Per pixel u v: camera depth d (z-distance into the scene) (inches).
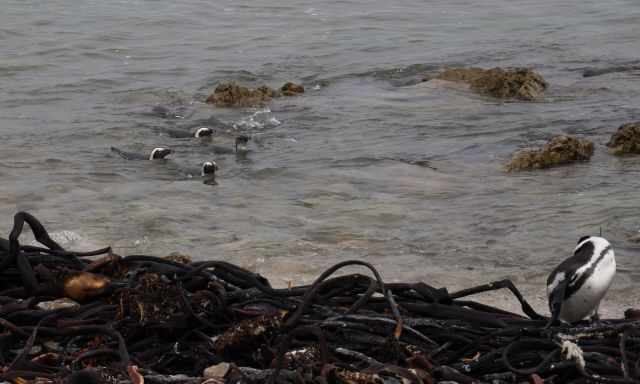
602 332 240.4
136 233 485.1
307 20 1291.8
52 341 250.2
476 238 475.5
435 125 750.5
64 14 1311.5
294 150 689.6
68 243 465.4
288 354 226.8
